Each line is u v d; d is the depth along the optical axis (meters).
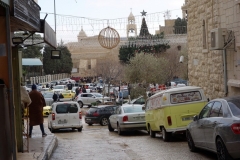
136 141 17.69
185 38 57.97
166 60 50.88
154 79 44.66
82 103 49.50
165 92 16.16
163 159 11.96
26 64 42.91
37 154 11.57
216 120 10.46
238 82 16.34
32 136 16.66
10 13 8.26
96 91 62.84
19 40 11.96
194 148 12.84
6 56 8.34
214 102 11.38
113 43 20.44
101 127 29.27
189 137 13.09
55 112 25.14
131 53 64.56
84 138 20.31
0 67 8.31
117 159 12.45
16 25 10.40
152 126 18.53
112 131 24.73
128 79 45.06
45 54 85.81
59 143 17.73
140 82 44.81
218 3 18.52
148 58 45.72
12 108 8.10
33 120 16.09
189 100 16.03
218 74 18.89
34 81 75.75
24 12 9.47
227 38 17.00
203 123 11.41
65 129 27.38
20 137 12.10
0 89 7.71
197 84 22.30
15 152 8.13
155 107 17.47
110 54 87.62
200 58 21.70
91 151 14.57
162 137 17.95
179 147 14.53
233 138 9.41
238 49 16.59
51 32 12.95
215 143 10.47
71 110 25.39
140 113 21.52
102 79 72.56
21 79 15.39
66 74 97.00
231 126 9.49
